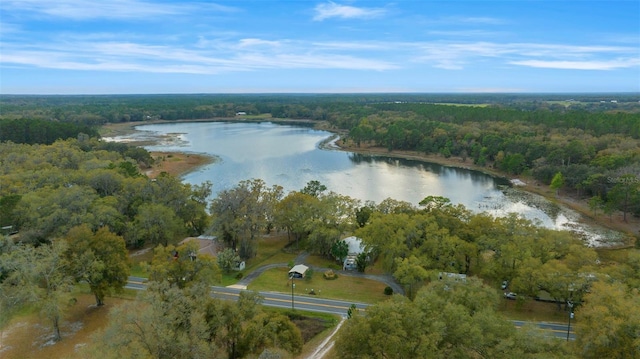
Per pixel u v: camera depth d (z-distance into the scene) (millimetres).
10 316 51344
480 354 41344
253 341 46438
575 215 113000
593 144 153500
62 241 57906
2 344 52562
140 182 97312
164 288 47969
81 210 80188
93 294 65750
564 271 57781
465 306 46281
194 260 60812
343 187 141875
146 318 40906
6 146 154250
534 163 148375
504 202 125062
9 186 97625
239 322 47625
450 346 41500
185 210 94062
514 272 64312
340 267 78938
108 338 40250
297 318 59125
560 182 127500
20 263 52969
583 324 43125
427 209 88125
